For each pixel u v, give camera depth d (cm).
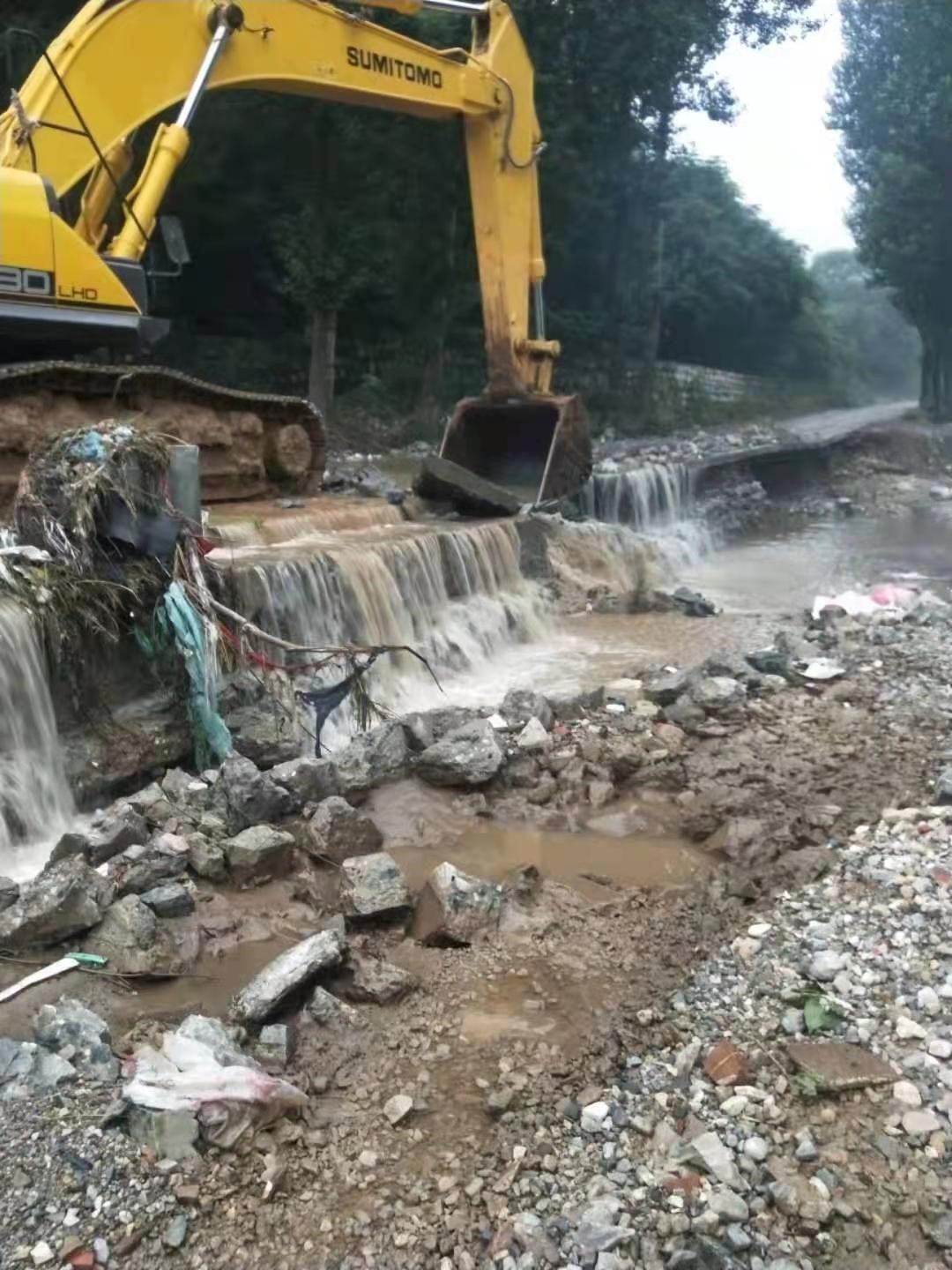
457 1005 518
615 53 2716
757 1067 463
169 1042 459
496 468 1788
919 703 952
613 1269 362
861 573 1736
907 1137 421
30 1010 501
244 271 3166
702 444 2922
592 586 1467
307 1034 493
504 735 866
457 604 1240
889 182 3969
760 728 903
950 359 4578
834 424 4125
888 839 684
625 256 3984
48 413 1127
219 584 868
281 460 1459
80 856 601
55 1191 388
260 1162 409
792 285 5797
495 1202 393
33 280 1052
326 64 1397
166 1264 366
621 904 622
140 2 1203
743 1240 373
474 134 1623
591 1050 483
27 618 715
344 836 683
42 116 1123
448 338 3438
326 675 965
